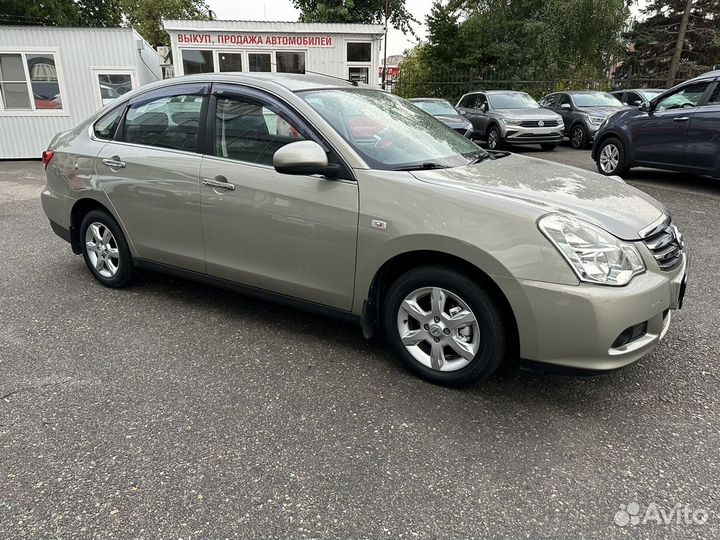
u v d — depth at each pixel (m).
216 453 2.41
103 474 2.27
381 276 3.01
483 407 2.77
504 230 2.56
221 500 2.13
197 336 3.56
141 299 4.19
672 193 7.87
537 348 2.58
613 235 2.58
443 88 22.91
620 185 3.30
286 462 2.35
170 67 22.53
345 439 2.51
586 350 2.50
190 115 3.64
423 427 2.60
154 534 1.97
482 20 26.06
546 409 2.75
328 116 3.18
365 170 2.94
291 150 2.87
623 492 2.19
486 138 14.46
